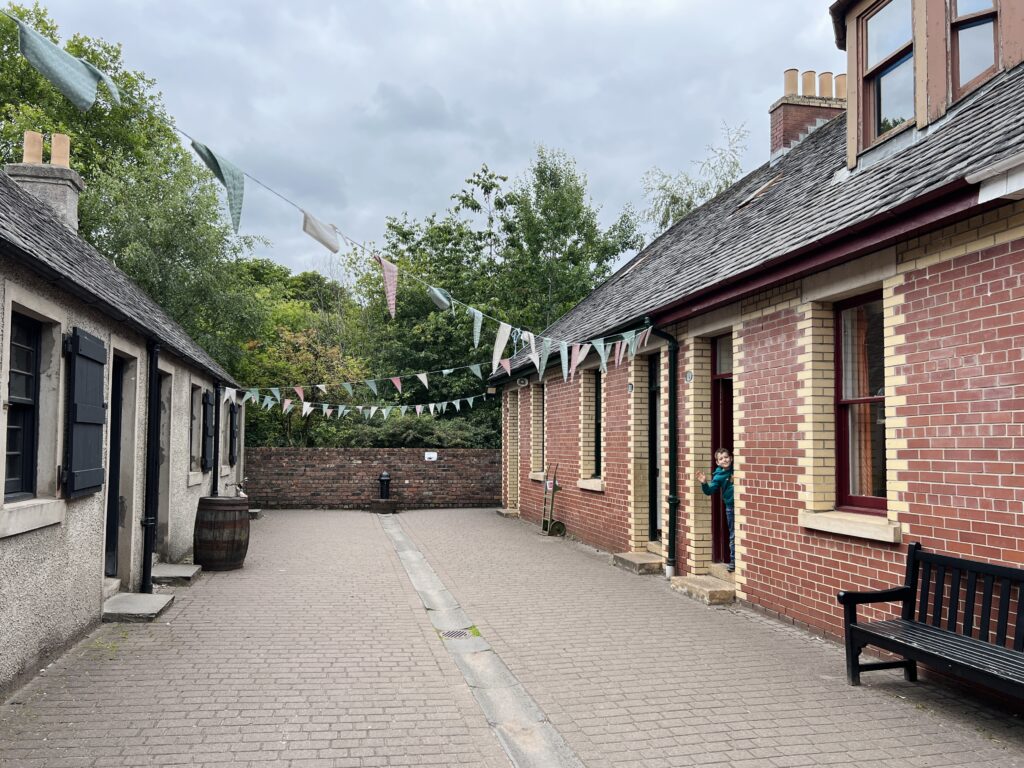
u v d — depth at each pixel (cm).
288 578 952
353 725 456
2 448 484
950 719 466
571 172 2548
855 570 620
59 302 589
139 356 827
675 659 597
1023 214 472
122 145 2039
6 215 543
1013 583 465
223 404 1512
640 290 1249
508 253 2561
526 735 444
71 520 613
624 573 994
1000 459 486
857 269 621
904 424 570
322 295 3406
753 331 779
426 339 2530
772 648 628
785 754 414
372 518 1783
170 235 1769
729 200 1345
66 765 390
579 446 1339
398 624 714
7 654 491
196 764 395
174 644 630
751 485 779
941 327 537
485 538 1388
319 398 2331
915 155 647
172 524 1030
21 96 1920
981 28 661
